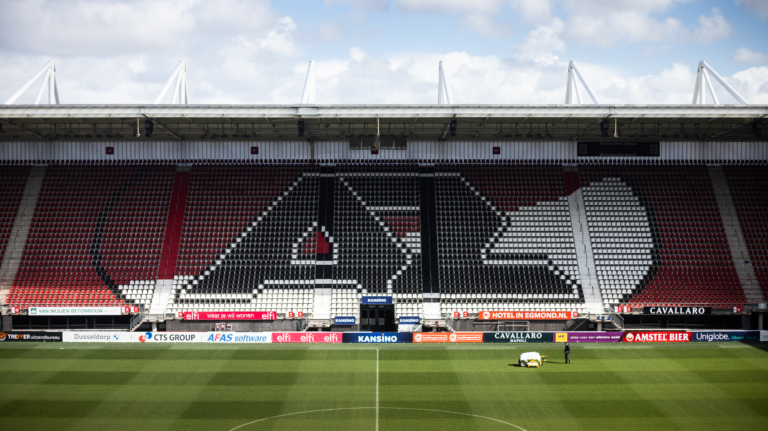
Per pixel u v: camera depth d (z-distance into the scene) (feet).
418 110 153.99
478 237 181.78
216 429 95.14
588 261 176.14
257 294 167.53
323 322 161.27
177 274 171.12
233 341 150.10
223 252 176.76
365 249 178.40
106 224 181.98
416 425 96.58
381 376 122.01
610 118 163.94
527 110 153.48
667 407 104.37
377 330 169.07
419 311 164.66
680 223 184.34
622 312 163.22
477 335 151.02
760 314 165.78
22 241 176.86
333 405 105.60
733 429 94.73
